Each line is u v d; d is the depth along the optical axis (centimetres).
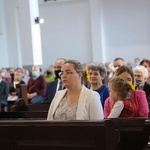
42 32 1659
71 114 281
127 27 1544
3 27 1692
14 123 214
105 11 1563
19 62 1711
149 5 1507
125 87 324
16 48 1705
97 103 283
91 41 1587
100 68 397
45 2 1630
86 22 1595
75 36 1617
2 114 382
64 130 205
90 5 1546
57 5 1627
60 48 1642
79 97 284
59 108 290
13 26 1694
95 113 279
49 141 209
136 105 327
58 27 1638
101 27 1559
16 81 949
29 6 1116
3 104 776
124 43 1555
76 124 202
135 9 1526
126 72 382
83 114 278
